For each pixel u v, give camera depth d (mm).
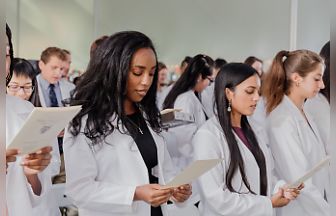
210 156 1579
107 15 5777
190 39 5523
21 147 1137
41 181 1500
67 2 5488
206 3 5402
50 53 2883
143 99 1505
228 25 5270
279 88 1943
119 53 1346
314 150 1897
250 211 1565
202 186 1595
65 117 1154
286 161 1833
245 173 1620
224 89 1637
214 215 1624
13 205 1368
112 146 1390
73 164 1340
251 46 5102
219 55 5336
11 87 1885
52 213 1707
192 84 2928
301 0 3836
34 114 1071
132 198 1326
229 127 1635
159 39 5688
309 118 1976
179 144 2482
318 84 1903
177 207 1673
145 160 1442
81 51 5605
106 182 1384
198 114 2879
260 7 5023
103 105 1365
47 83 2904
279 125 1868
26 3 5188
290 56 1953
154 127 1525
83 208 1392
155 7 5703
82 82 1398
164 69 4223
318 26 3795
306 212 1806
